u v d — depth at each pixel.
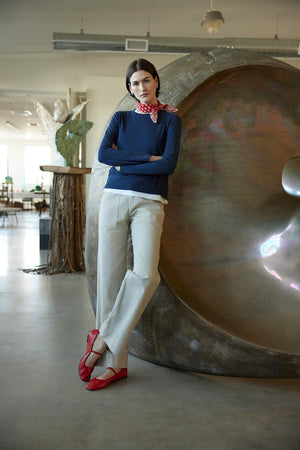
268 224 1.96
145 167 1.46
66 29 6.98
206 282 1.82
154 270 1.49
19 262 4.51
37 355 1.87
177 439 1.21
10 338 2.09
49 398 1.46
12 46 7.64
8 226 9.32
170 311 1.67
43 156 19.30
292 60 8.37
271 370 1.65
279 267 1.91
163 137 1.53
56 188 3.92
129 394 1.51
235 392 1.54
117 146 1.58
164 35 7.33
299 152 2.00
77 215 4.00
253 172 1.95
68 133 4.15
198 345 1.66
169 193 1.85
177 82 1.81
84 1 5.94
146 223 1.49
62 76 9.23
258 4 6.00
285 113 1.98
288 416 1.37
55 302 2.84
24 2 5.97
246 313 1.79
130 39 6.64
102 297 1.59
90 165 8.95
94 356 1.58
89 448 1.16
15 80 9.58
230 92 1.90
